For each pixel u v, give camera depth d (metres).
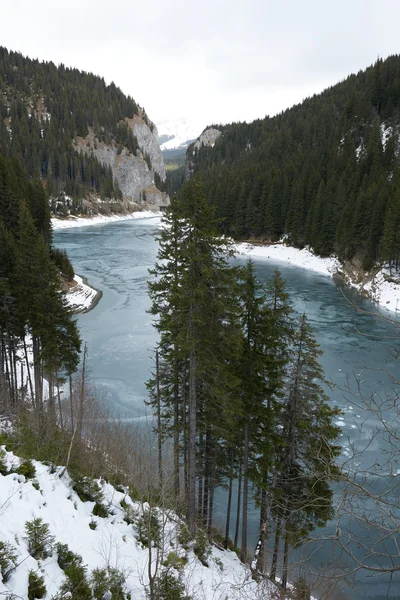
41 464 12.71
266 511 16.42
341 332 44.22
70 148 191.38
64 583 8.12
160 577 9.51
